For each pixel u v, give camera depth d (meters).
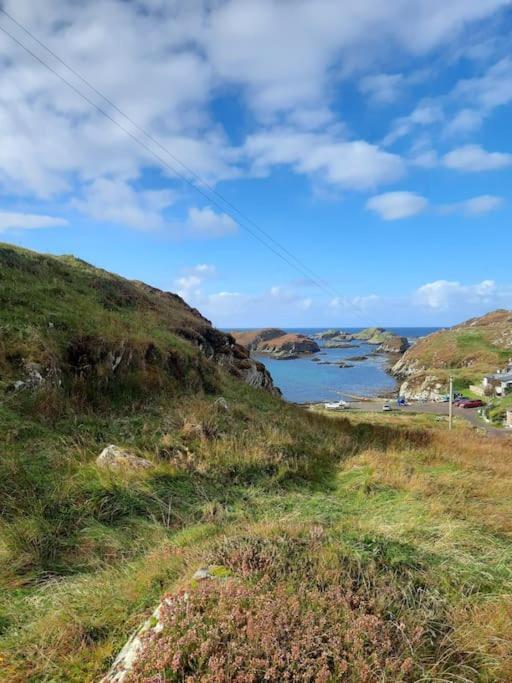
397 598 3.43
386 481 7.65
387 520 5.68
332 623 2.89
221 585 3.09
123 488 5.76
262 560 3.64
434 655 2.96
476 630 3.24
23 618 3.32
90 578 3.99
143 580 3.69
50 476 5.73
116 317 13.45
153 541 4.82
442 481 7.91
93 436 7.45
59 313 10.91
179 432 8.29
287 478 7.59
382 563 3.98
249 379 21.06
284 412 14.38
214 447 7.89
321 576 3.46
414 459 10.01
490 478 8.75
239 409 11.21
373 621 2.91
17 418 7.07
